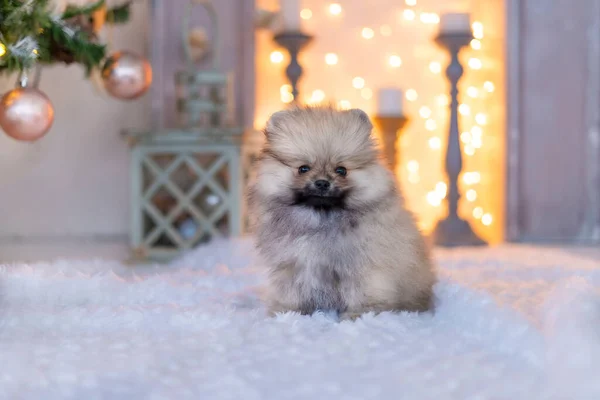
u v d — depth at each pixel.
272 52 2.10
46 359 1.06
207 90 1.98
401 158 2.15
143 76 1.60
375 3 2.15
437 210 2.15
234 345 1.11
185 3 2.00
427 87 2.16
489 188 2.12
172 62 2.00
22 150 2.05
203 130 1.75
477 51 2.13
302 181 1.22
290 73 1.94
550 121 2.07
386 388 0.93
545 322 1.10
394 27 2.16
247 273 1.50
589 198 2.08
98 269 1.52
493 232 2.11
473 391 0.91
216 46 1.85
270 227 1.25
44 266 1.48
